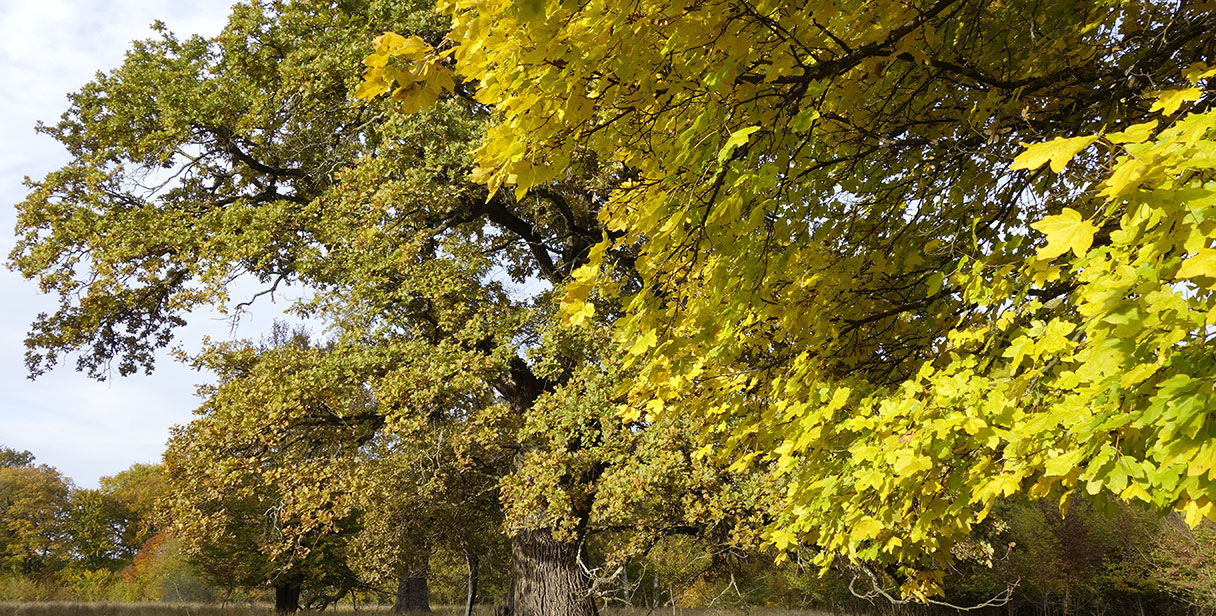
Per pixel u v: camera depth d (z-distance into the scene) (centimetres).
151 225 1095
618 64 213
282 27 1138
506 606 2395
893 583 930
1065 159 143
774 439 344
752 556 1076
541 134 226
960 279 263
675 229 237
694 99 237
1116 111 318
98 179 1172
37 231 1197
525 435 959
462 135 955
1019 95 308
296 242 1061
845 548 316
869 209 354
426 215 1042
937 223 358
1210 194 142
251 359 1128
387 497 1091
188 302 1034
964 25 318
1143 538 1862
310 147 1173
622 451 944
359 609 2900
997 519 1010
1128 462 195
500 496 988
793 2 225
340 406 1011
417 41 205
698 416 366
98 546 3894
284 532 1079
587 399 935
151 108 1205
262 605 2680
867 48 245
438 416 1032
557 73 213
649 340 268
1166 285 160
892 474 262
